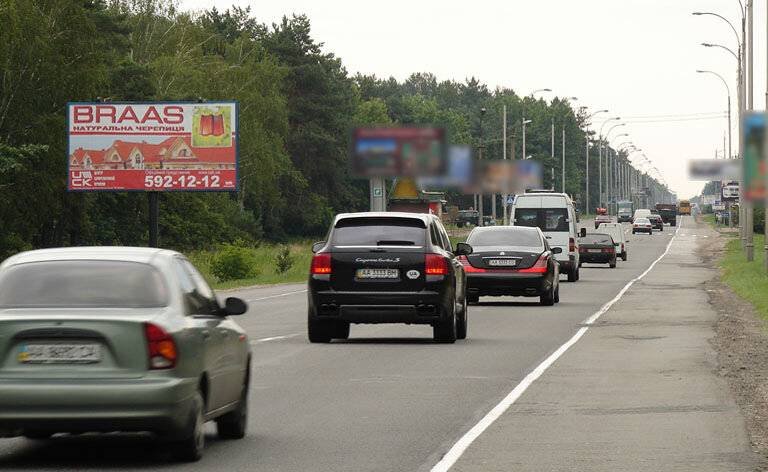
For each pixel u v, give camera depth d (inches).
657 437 1242.0
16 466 1072.8
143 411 1037.2
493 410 1445.6
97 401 1031.0
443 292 2295.8
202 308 1159.6
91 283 1086.4
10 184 6328.7
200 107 5492.1
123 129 5482.3
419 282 2293.3
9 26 6417.3
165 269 1113.4
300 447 1181.7
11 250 6348.4
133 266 1103.0
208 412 1127.6
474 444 1199.6
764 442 1213.7
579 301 3855.8
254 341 2410.2
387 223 2330.2
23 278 1088.8
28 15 6501.0
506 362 2012.8
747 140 3201.3
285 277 5772.6
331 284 2300.7
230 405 1202.0
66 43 6796.3
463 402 1518.2
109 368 1043.3
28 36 6525.6
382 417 1387.8
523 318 3078.2
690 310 3410.4
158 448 1173.1
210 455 1133.7
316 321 2324.1
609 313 3280.0
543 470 1057.5
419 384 1706.4
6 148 5940.0
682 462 1095.6
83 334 1043.3
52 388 1029.2
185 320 1087.0
